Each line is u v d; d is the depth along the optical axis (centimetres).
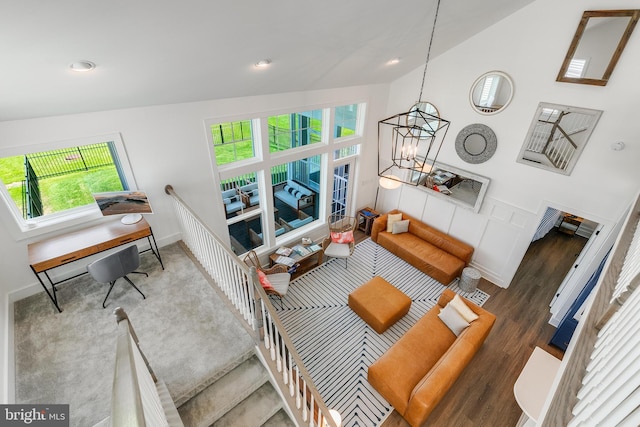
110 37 210
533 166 484
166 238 460
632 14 349
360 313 500
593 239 450
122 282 393
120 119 355
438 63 546
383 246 684
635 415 82
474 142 539
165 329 330
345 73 482
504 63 468
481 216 575
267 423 290
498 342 467
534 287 580
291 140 568
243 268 283
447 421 366
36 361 290
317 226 687
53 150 326
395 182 421
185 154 425
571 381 144
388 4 299
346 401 386
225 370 295
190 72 311
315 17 276
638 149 387
